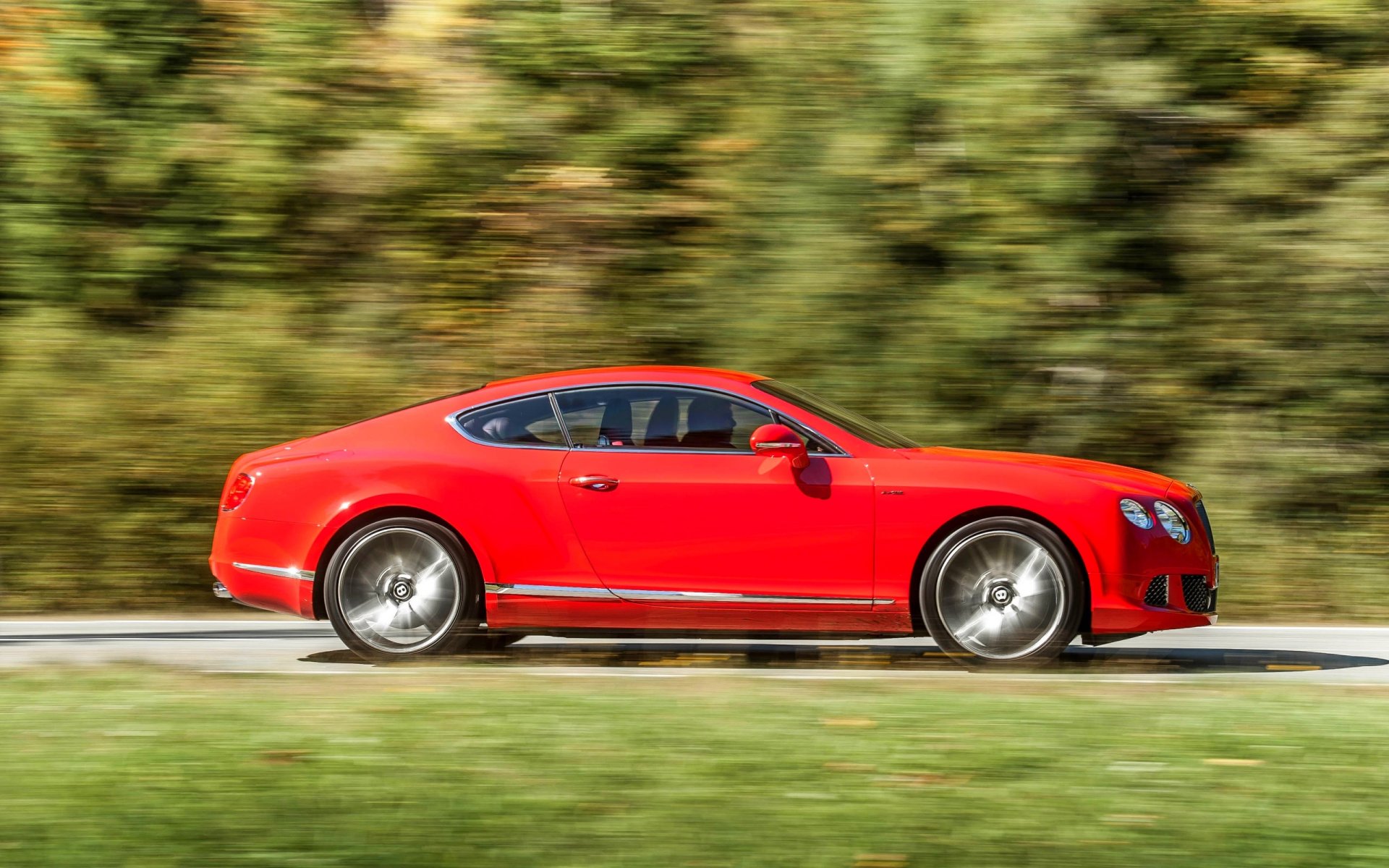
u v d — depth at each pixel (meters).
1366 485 24.91
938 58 26.61
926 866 8.53
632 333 26.53
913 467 15.88
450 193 27.94
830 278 26.02
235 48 29.25
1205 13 26.95
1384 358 25.45
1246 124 27.22
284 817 9.44
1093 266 25.97
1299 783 10.27
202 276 28.11
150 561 23.83
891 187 26.42
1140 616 15.62
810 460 15.99
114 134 28.41
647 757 10.93
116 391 24.23
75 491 23.69
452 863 8.56
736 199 27.03
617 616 16.11
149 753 11.15
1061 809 9.59
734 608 15.94
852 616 15.86
